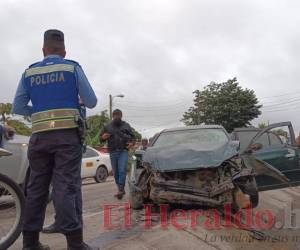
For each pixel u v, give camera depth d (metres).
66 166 4.67
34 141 4.75
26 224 4.88
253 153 9.85
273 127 10.11
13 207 5.39
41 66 4.82
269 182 9.23
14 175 8.70
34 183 4.84
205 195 7.55
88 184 17.41
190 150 7.89
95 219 7.70
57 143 4.66
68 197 4.64
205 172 7.75
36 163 4.80
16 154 8.71
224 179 7.65
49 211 8.81
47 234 6.37
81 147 4.82
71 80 4.77
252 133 12.16
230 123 54.12
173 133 9.41
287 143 10.30
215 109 54.28
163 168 7.70
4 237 5.17
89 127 5.14
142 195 8.15
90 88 4.80
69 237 4.70
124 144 10.40
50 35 4.95
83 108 4.98
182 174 7.81
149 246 5.81
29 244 4.93
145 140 11.12
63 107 4.71
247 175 7.57
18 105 4.94
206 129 9.43
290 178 9.99
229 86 55.31
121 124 10.48
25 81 4.88
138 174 8.32
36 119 4.76
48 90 4.74
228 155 7.75
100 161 18.11
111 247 5.69
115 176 10.55
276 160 9.90
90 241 6.02
